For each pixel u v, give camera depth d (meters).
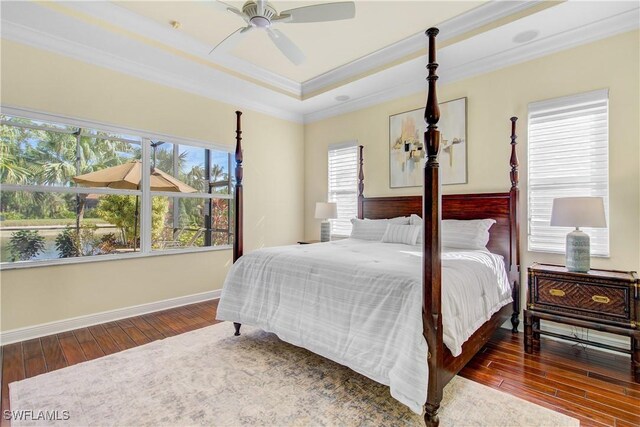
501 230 3.22
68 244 3.14
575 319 2.43
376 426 1.70
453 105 3.66
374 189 4.50
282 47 2.67
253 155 4.78
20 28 2.77
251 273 2.75
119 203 3.46
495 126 3.36
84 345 2.73
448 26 3.04
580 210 2.41
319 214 4.56
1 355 2.53
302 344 2.25
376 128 4.48
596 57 2.77
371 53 3.64
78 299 3.15
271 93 4.39
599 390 2.04
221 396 1.97
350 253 2.69
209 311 3.70
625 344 2.57
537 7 2.58
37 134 2.96
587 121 2.83
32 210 2.95
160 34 3.17
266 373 2.25
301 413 1.80
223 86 4.16
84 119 3.18
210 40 3.40
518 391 2.03
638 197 2.59
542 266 2.73
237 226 3.00
